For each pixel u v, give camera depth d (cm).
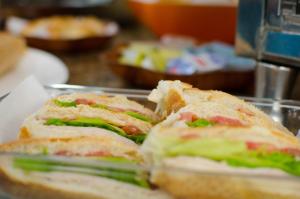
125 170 50
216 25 111
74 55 111
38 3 141
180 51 100
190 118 58
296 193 49
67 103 65
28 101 64
